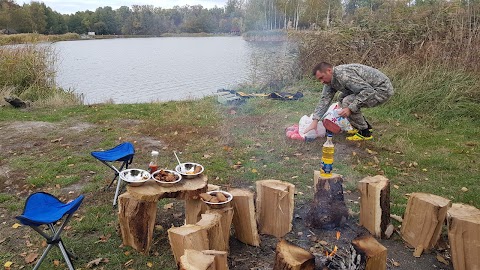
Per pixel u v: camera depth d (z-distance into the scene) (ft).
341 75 19.15
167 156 19.21
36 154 19.90
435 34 32.01
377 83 19.07
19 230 12.59
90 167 17.72
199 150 19.93
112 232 12.25
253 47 68.03
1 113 29.14
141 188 11.02
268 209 11.71
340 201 11.97
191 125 24.81
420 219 10.98
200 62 81.87
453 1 34.30
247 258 10.80
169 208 13.66
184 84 53.57
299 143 20.38
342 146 19.92
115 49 124.88
